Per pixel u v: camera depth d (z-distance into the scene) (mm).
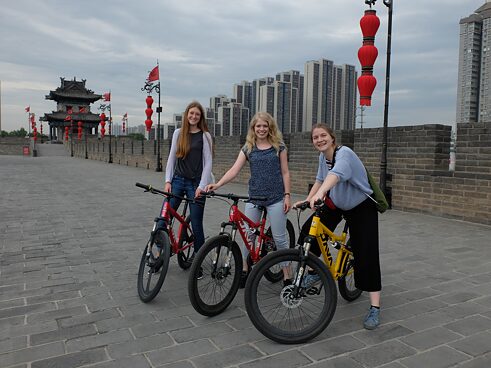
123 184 15789
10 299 4074
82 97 85438
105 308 3854
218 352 3035
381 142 9797
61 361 2902
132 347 3109
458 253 5719
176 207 4605
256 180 4074
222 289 3814
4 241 6461
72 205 10211
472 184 7852
